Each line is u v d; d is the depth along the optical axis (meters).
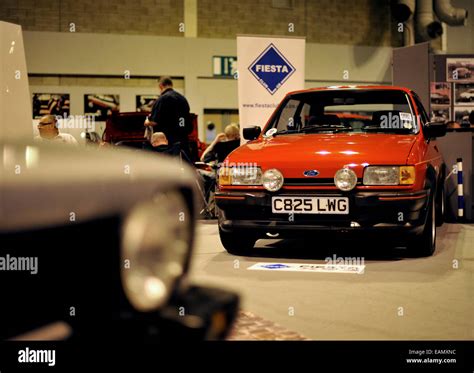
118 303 1.76
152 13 18.58
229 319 2.25
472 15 20.17
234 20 19.25
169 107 7.73
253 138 5.88
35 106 17.94
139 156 2.07
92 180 1.71
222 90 19.08
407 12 19.69
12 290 1.49
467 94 13.45
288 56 7.59
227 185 4.93
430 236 4.95
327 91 5.97
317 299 3.63
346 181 4.56
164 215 1.97
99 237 1.69
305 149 4.84
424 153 5.00
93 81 18.27
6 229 1.45
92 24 18.19
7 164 1.63
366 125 5.58
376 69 20.31
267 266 4.64
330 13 19.95
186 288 2.12
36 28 17.83
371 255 5.11
